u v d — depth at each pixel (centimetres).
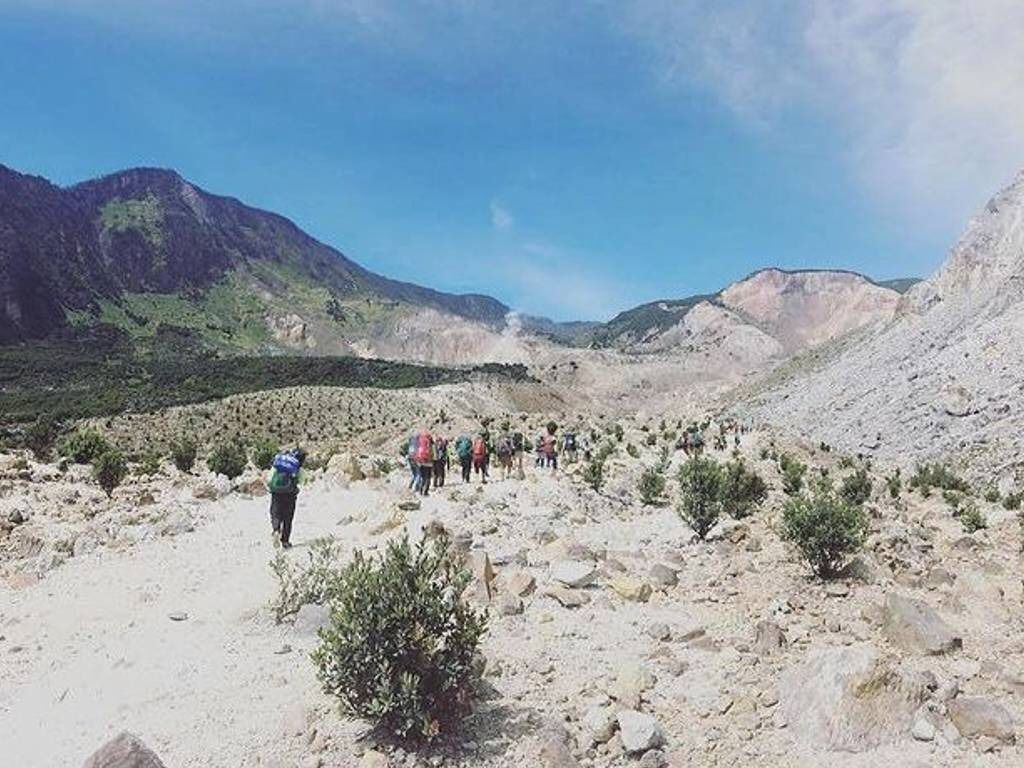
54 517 1784
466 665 823
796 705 830
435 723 759
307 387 17950
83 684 913
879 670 820
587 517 1962
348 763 727
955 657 1005
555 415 12975
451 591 984
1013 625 1149
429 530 1398
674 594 1275
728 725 824
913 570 1487
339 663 781
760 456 5481
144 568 1384
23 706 866
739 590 1306
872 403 12875
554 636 1048
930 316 17225
